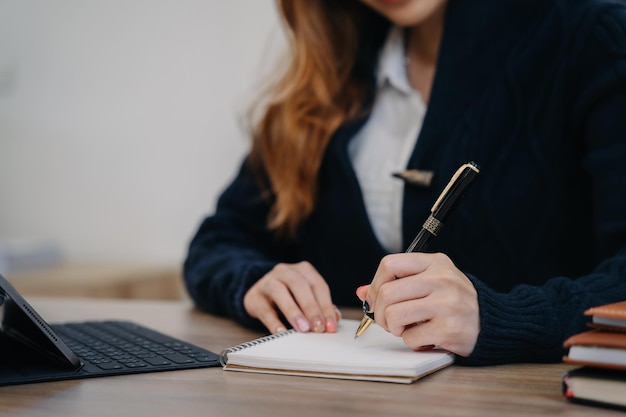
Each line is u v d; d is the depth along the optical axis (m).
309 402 0.67
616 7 1.22
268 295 1.04
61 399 0.69
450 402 0.66
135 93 2.58
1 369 0.80
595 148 1.15
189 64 2.51
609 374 0.64
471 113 1.29
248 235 1.53
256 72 2.42
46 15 2.69
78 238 2.69
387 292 0.80
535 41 1.26
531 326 0.82
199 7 2.48
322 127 1.45
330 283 1.44
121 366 0.81
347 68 1.47
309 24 1.48
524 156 1.25
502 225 1.25
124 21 2.58
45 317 1.28
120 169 2.62
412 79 1.46
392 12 1.35
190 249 1.50
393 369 0.74
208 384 0.74
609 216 1.07
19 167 2.75
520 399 0.67
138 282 2.31
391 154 1.41
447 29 1.33
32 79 2.71
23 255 2.44
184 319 1.23
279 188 1.47
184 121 2.53
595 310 0.65
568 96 1.23
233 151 2.48
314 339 0.89
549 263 1.24
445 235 1.28
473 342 0.79
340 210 1.40
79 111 2.66
